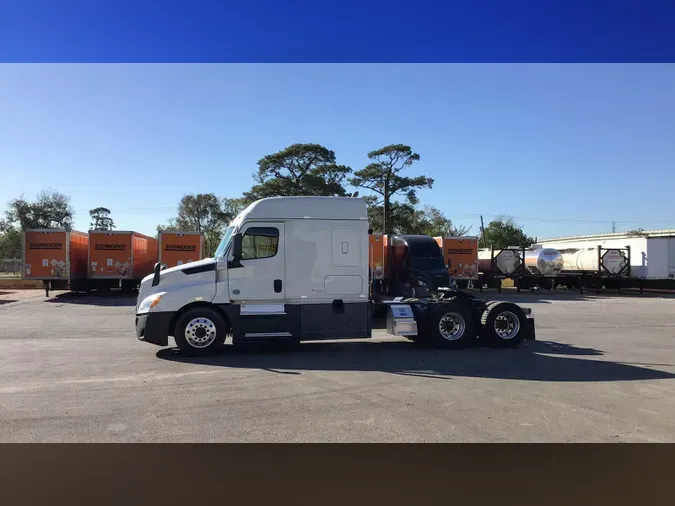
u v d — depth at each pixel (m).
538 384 7.44
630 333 13.41
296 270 9.77
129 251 25.41
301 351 10.17
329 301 9.84
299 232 9.80
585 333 13.38
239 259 9.60
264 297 9.68
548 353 10.18
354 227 9.96
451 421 5.67
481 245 66.88
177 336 9.41
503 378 7.82
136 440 5.05
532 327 10.97
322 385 7.26
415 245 18.25
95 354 9.68
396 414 5.89
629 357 9.76
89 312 18.23
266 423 5.56
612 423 5.64
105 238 25.27
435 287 17.39
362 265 9.95
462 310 10.71
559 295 30.11
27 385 7.18
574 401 6.51
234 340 9.69
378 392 6.89
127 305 21.17
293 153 50.06
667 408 6.22
